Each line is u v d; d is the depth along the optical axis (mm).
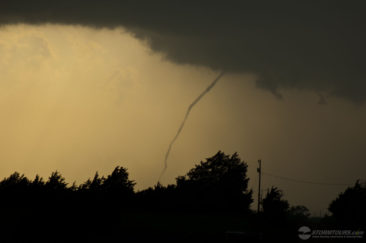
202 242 46906
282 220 76188
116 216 53188
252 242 45656
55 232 46688
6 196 66562
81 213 49312
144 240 47000
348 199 82812
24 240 43594
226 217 78188
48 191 66875
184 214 81688
